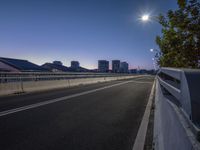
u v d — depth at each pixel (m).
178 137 1.95
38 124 6.30
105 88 20.67
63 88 20.16
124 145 4.68
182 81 2.14
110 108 9.30
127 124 6.51
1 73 14.66
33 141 4.84
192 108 1.74
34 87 16.86
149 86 25.16
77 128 5.98
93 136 5.28
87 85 25.38
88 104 10.28
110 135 5.38
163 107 3.81
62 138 5.09
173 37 8.26
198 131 1.48
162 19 9.42
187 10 7.70
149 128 6.16
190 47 7.82
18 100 11.22
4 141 4.80
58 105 9.80
